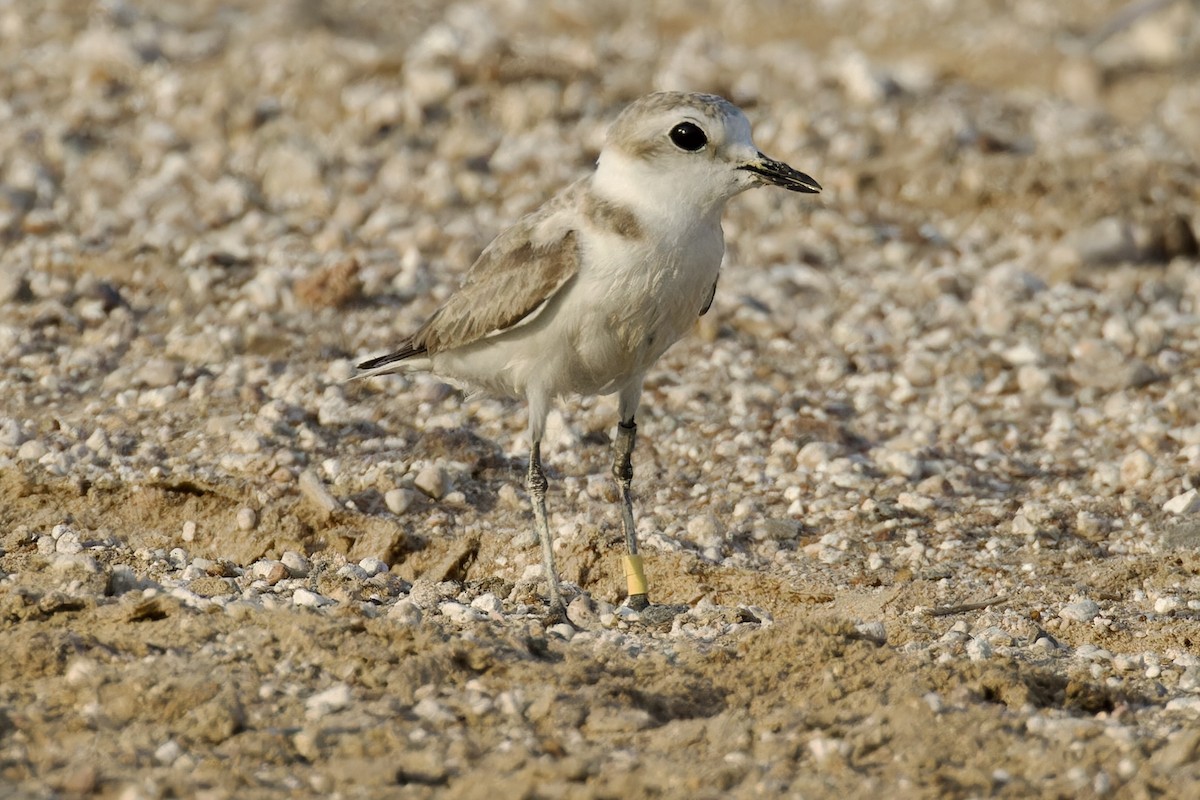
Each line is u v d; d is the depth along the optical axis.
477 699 7.97
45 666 8.09
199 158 18.33
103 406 12.66
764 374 14.09
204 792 6.91
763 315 15.03
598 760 7.40
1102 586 10.48
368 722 7.68
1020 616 9.95
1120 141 20.12
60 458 11.55
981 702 8.22
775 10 27.98
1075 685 8.53
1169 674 9.01
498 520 11.35
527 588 10.38
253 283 14.91
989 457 12.65
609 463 12.34
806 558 10.99
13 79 20.27
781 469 12.32
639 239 9.30
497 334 9.80
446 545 10.98
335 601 9.74
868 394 13.79
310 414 12.64
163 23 23.00
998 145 19.31
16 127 18.86
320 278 14.79
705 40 23.77
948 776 7.30
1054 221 17.42
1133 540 11.18
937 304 15.46
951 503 11.80
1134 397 13.64
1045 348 14.62
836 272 16.39
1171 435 12.80
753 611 10.19
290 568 10.53
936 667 8.54
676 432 12.86
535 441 10.02
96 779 6.96
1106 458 12.62
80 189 17.64
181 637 8.52
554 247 9.41
